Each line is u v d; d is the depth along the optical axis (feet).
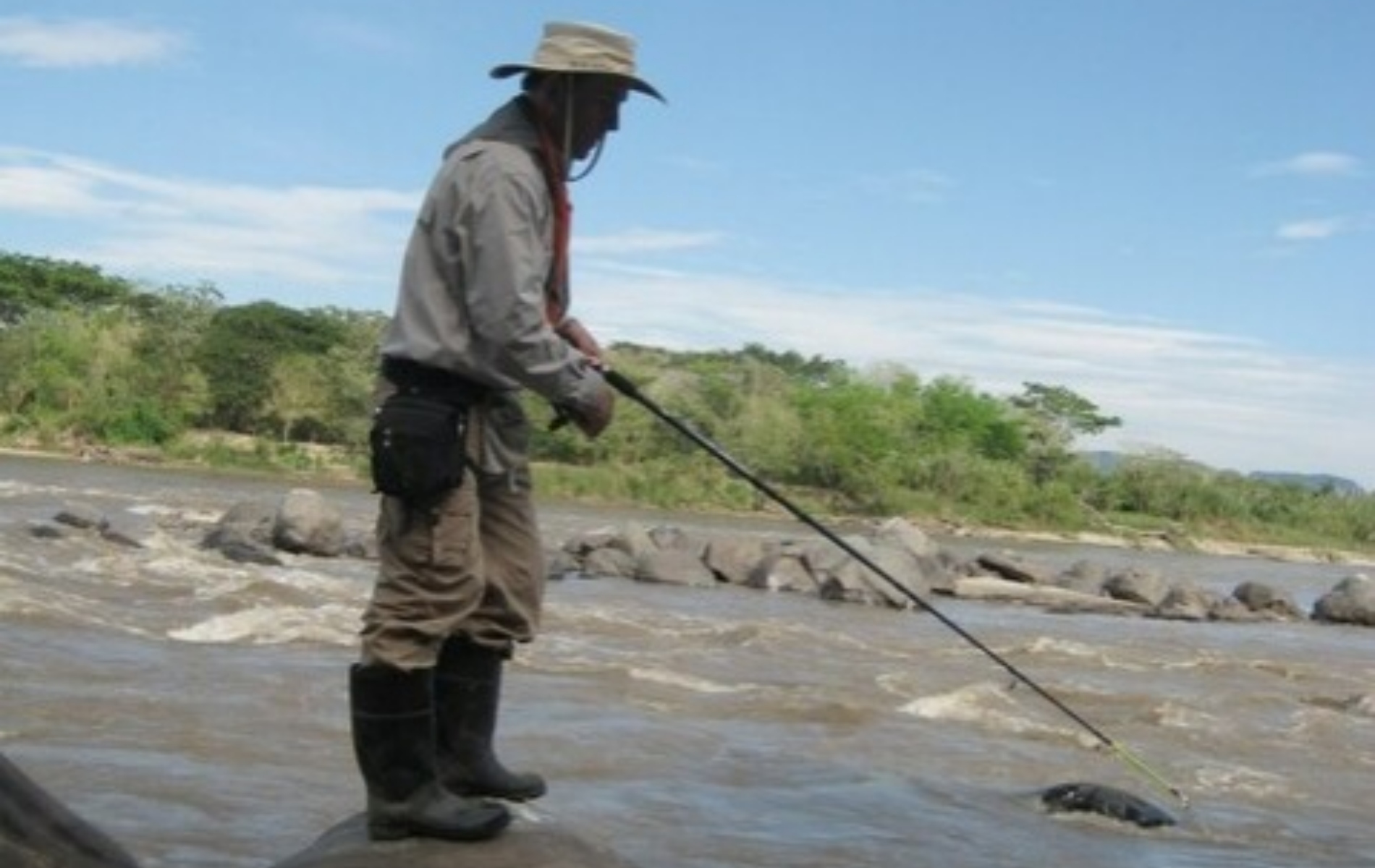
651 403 14.10
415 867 13.15
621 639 54.08
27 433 196.95
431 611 13.28
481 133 13.10
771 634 58.23
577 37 13.24
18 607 44.62
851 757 34.37
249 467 195.21
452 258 12.84
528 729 33.53
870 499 234.99
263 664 39.50
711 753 32.99
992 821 29.19
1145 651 66.49
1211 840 29.58
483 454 13.33
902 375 279.90
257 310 228.02
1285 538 267.59
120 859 11.85
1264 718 46.29
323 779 27.14
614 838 24.99
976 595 93.50
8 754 26.99
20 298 259.60
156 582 57.00
